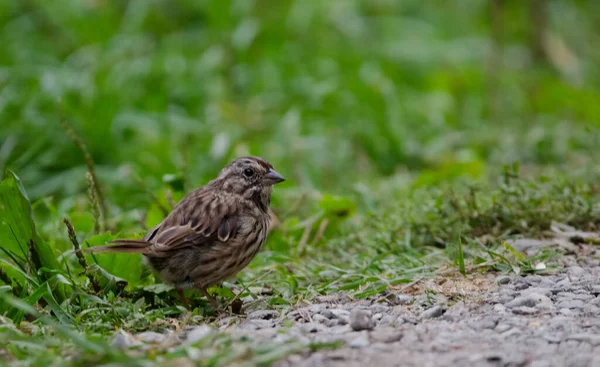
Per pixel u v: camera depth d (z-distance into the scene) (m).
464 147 16.36
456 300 8.27
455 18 20.84
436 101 17.64
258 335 7.09
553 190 11.20
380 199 13.06
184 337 7.33
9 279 8.55
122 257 9.00
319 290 8.92
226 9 18.03
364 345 6.90
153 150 14.27
